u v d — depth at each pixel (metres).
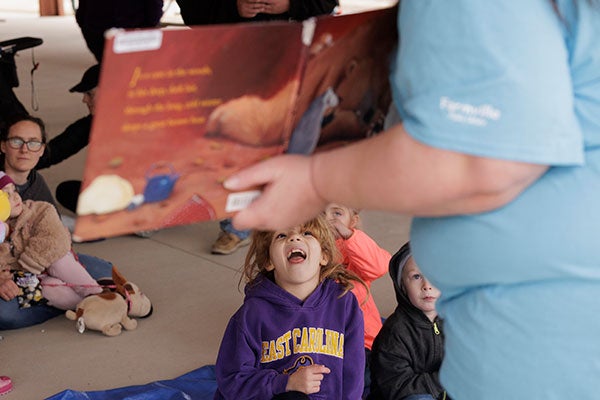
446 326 1.32
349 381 2.66
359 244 3.12
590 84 1.09
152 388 3.08
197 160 1.15
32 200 3.87
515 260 1.15
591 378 1.16
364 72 1.26
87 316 3.45
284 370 2.61
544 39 1.03
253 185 1.19
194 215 1.20
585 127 1.10
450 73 1.03
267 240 2.68
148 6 5.09
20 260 3.55
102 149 1.08
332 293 2.70
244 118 1.15
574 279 1.14
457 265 1.21
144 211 1.17
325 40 1.17
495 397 1.24
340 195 1.15
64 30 12.77
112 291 3.60
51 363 3.26
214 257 4.30
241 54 1.09
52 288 3.55
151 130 1.09
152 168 1.13
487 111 1.02
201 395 3.07
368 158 1.10
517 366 1.20
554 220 1.11
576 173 1.11
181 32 1.03
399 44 1.12
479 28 1.02
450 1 1.03
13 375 3.16
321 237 2.68
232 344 2.63
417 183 1.06
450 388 1.32
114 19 5.00
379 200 1.10
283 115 1.18
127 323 3.52
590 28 1.06
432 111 1.03
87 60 9.91
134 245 4.44
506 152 1.02
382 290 3.91
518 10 1.02
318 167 1.16
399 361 2.84
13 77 4.45
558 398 1.18
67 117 6.86
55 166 5.58
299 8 3.88
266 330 2.62
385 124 1.33
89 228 1.15
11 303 3.49
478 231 1.16
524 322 1.18
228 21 4.07
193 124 1.12
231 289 3.93
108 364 3.27
